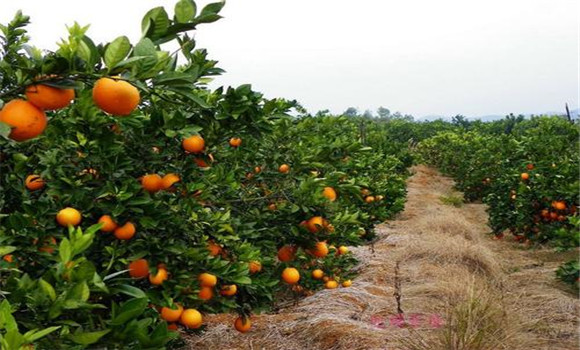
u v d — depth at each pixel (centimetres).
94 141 347
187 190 388
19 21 389
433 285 709
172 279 355
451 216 1214
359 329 550
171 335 231
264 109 384
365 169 1158
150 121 354
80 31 247
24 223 284
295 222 441
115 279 226
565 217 912
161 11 206
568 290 732
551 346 531
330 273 674
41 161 336
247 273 387
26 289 215
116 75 195
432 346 487
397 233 1143
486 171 1683
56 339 206
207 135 372
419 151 2827
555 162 970
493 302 566
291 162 542
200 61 335
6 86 220
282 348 541
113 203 333
